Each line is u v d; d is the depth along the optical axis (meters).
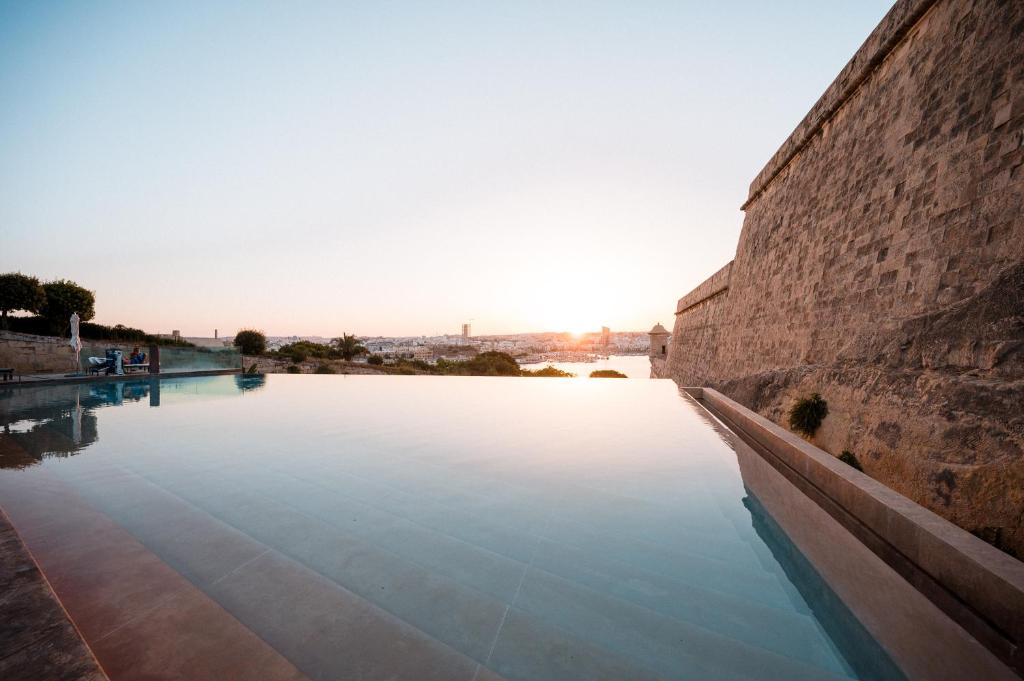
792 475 4.95
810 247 9.38
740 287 14.34
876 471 4.75
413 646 2.14
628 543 3.35
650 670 2.04
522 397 11.87
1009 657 2.16
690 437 6.91
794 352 9.58
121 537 3.26
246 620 2.31
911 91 6.53
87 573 2.71
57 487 4.41
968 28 5.52
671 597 2.65
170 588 2.56
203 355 19.03
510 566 2.98
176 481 4.66
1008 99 4.78
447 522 3.69
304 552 3.13
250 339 34.81
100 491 4.32
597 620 2.41
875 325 6.55
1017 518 3.07
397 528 3.56
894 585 2.83
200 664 1.94
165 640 2.09
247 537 3.35
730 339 14.86
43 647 1.69
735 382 10.93
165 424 7.82
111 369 15.99
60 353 17.89
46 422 7.91
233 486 4.52
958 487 3.62
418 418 8.47
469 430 7.38
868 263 7.09
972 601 2.44
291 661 1.99
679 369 22.81
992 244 4.76
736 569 2.99
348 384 15.09
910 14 6.53
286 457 5.64
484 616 2.42
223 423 7.90
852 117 8.20
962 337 4.43
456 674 1.96
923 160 6.04
